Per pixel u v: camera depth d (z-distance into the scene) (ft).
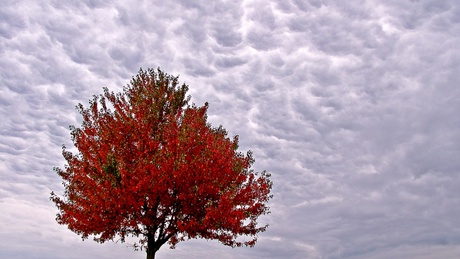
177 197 46.42
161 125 50.39
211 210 44.52
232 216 45.55
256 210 51.57
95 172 46.52
